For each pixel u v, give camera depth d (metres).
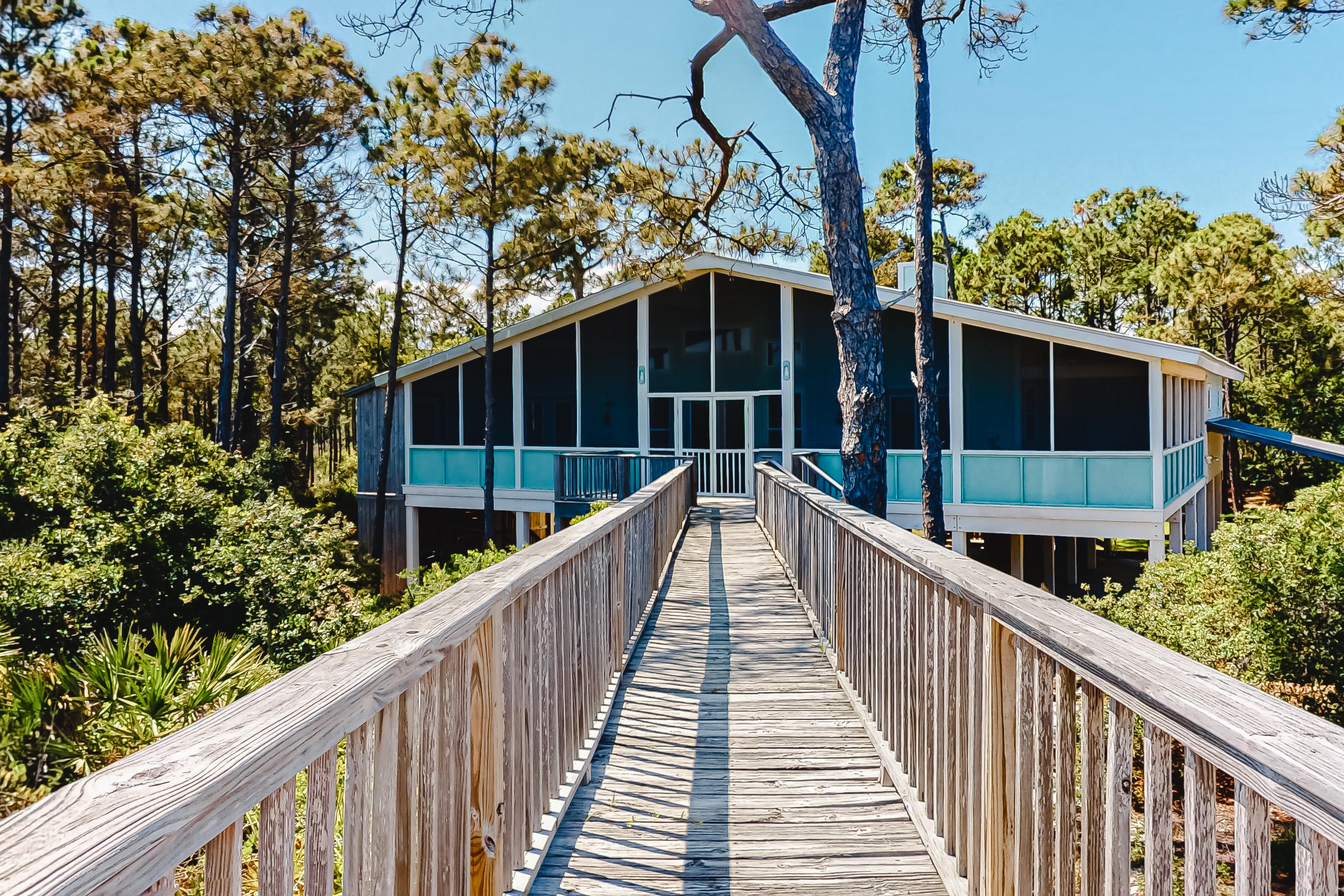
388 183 19.64
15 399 18.67
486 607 2.04
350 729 1.28
